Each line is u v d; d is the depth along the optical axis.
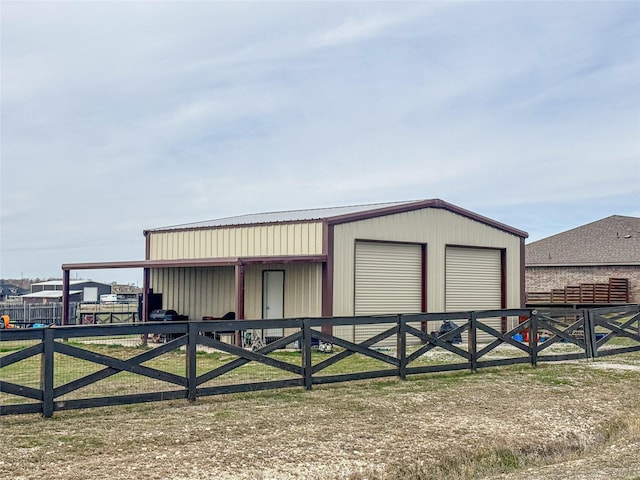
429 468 8.09
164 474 7.10
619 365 15.02
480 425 9.69
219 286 21.23
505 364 14.45
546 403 11.18
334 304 18.09
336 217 18.14
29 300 57.66
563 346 19.08
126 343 20.17
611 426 10.32
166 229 23.09
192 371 10.33
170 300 22.94
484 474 8.15
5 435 8.14
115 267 21.14
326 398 10.80
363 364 15.16
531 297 36.03
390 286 19.56
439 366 13.35
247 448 8.06
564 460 8.87
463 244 21.38
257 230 20.00
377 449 8.41
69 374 13.28
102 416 9.21
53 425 8.66
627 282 35.22
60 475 6.90
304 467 7.63
